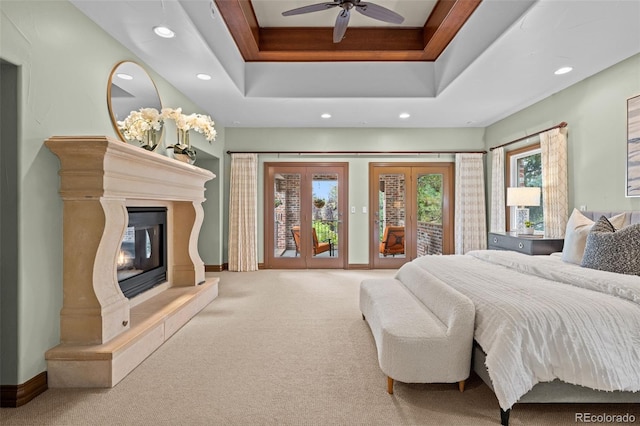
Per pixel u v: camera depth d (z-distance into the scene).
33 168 1.97
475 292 2.08
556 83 3.77
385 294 2.66
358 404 1.86
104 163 2.10
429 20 3.73
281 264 6.05
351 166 6.00
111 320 2.23
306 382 2.10
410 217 6.02
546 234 4.07
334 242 6.05
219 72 3.48
